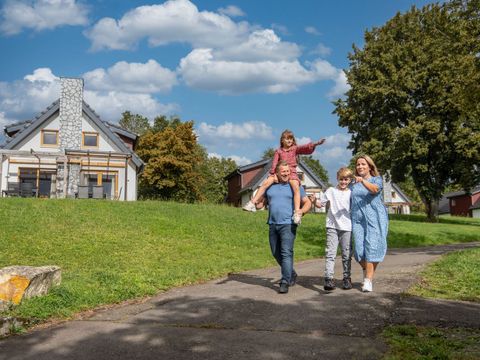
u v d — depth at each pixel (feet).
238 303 19.07
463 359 11.90
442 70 116.98
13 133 109.60
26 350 13.83
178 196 177.88
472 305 17.78
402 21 132.26
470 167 124.36
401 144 120.78
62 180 94.07
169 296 21.27
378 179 20.53
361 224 20.79
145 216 54.90
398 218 138.82
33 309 17.53
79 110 102.42
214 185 250.16
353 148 137.08
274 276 27.25
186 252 38.93
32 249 35.53
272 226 21.54
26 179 98.12
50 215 49.78
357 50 135.74
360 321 15.79
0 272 18.47
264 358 12.60
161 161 171.63
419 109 126.21
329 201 21.56
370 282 20.48
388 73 128.57
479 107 57.21
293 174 22.11
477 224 127.95
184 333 15.05
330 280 21.02
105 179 99.50
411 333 14.23
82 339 14.71
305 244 50.75
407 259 35.04
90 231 44.04
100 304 19.44
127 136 116.37
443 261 30.48
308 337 14.26
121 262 32.27
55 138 103.71
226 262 33.71
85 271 27.55
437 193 133.18
